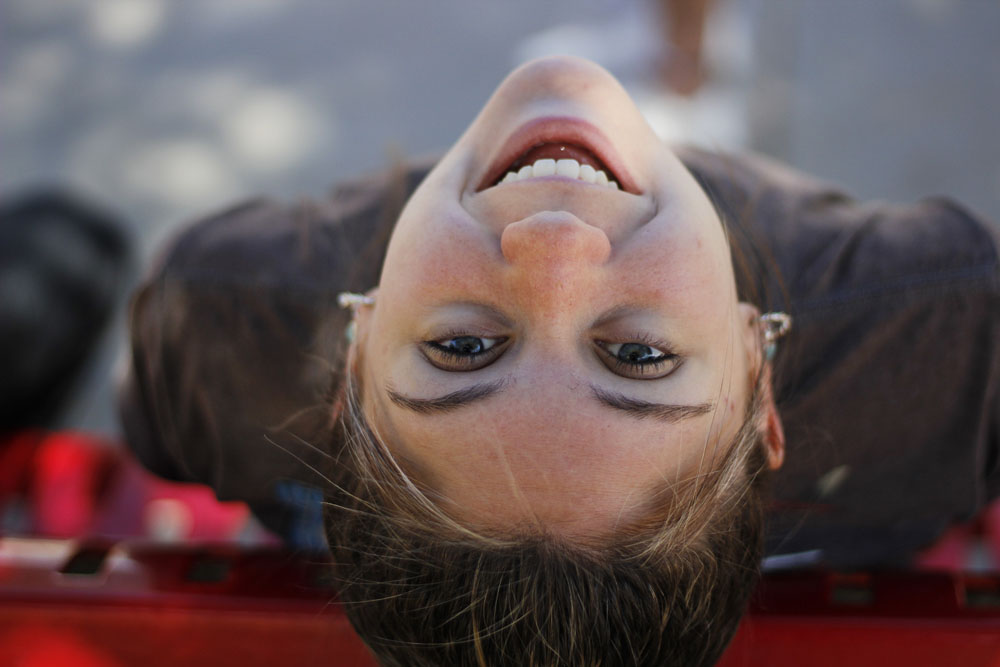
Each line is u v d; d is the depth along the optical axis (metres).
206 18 3.24
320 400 1.26
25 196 2.19
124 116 3.06
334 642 1.20
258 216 1.47
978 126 2.86
